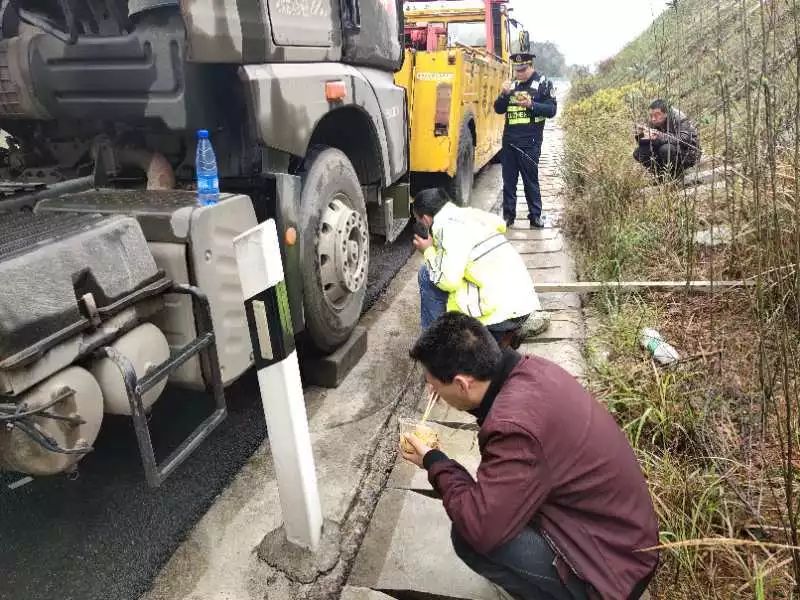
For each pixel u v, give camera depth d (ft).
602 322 12.12
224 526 7.77
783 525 6.16
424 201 9.95
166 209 7.31
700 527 6.79
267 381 6.43
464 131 19.69
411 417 10.05
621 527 5.28
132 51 8.21
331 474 8.57
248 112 8.25
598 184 17.16
